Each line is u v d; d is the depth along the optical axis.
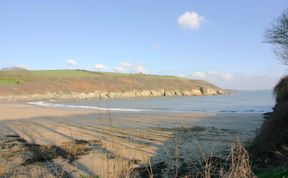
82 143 17.31
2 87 91.31
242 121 27.08
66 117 33.41
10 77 109.25
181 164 12.33
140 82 131.50
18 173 11.70
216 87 160.88
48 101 77.25
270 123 13.75
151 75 152.88
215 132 20.73
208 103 68.00
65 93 98.44
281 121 13.04
